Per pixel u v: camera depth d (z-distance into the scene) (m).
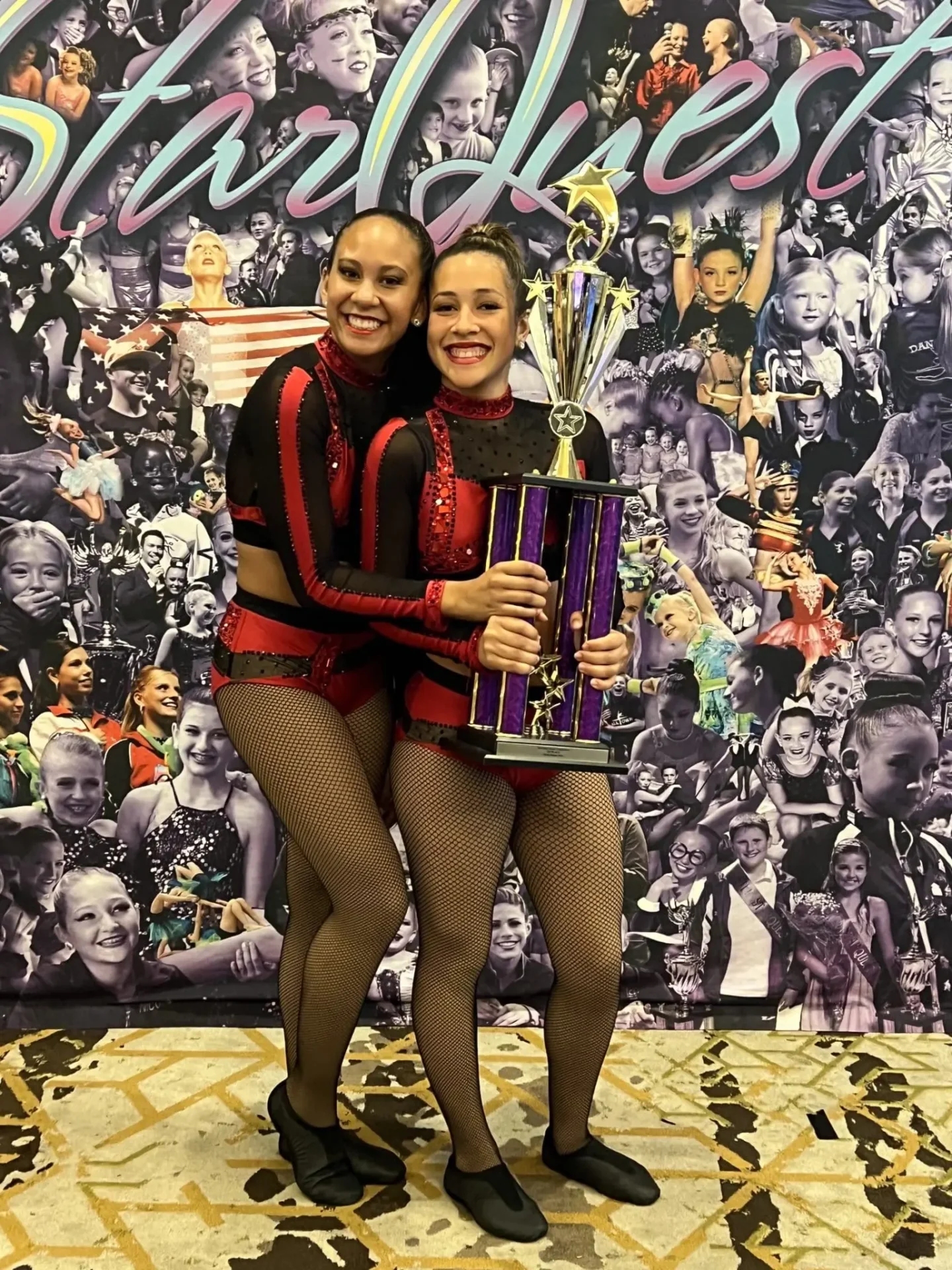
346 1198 1.67
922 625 2.41
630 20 2.25
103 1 2.19
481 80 2.24
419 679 1.67
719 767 2.41
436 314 1.58
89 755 2.33
